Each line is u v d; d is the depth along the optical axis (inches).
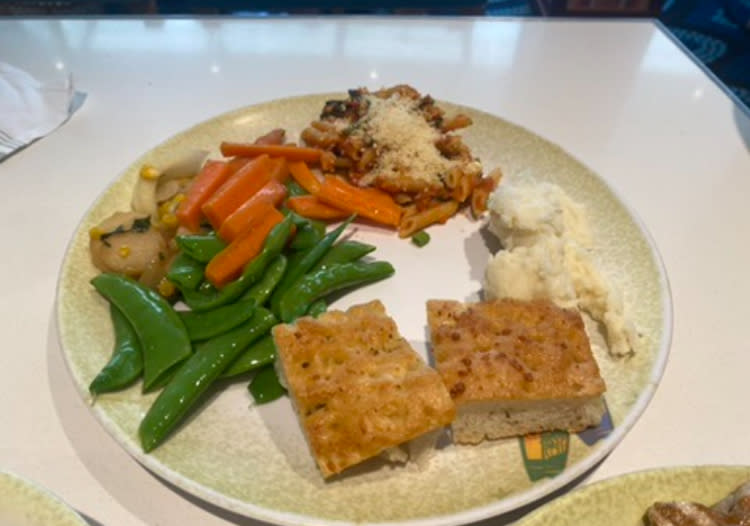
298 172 13.1
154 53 17.4
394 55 17.6
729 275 11.4
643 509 7.2
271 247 10.7
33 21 18.6
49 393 9.3
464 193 12.5
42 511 6.7
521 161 13.6
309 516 7.6
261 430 8.9
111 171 13.6
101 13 21.6
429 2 22.5
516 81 16.6
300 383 8.4
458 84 16.4
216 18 18.8
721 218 12.6
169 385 9.0
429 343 10.4
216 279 10.5
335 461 7.8
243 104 15.7
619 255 11.4
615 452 8.8
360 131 13.2
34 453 8.6
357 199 12.5
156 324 9.7
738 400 9.4
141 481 8.3
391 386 8.2
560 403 8.5
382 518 7.7
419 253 12.1
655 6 21.1
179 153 13.1
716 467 7.4
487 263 11.3
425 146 12.9
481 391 8.3
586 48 17.9
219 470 8.3
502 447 8.7
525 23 19.0
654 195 13.1
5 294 10.8
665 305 10.2
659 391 9.5
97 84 16.2
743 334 10.3
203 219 12.0
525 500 7.9
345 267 11.1
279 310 10.5
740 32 24.5
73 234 11.4
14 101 14.7
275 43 17.9
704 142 14.6
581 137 14.7
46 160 13.8
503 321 9.3
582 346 9.0
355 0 22.4
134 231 11.1
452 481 8.2
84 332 9.9
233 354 9.3
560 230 11.1
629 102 15.8
